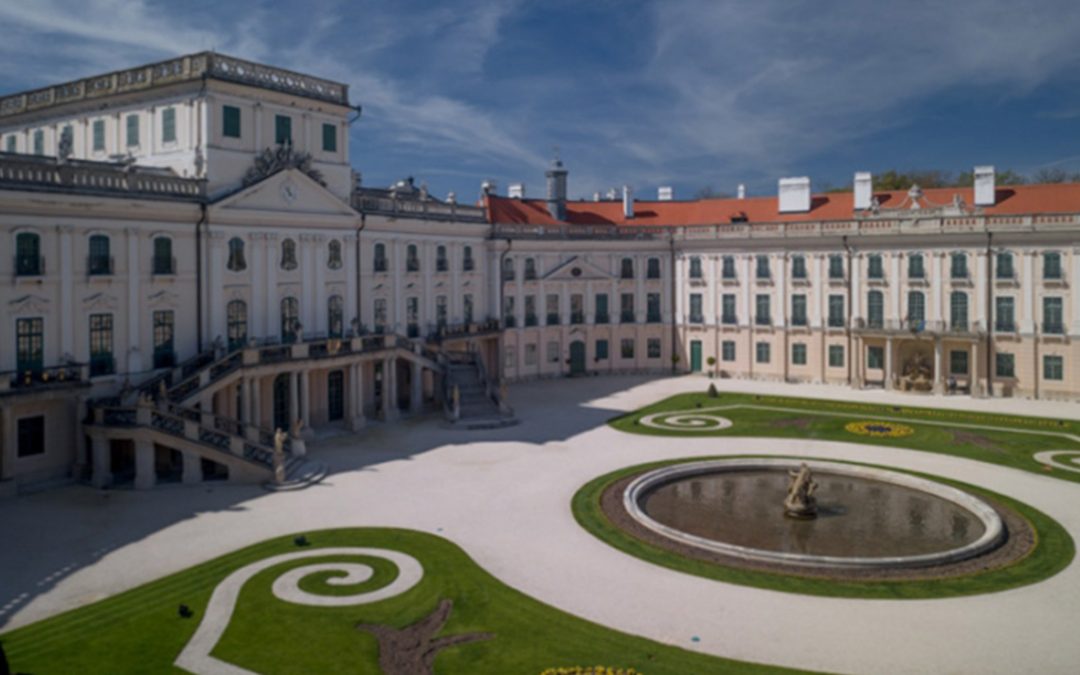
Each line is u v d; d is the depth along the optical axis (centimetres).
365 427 5191
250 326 4744
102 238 4031
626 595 2566
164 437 3775
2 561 2870
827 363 6831
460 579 2689
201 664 2138
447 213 6391
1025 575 2714
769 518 3388
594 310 7525
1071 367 5884
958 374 6288
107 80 4853
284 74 4888
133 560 2880
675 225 7669
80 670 2098
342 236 5328
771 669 2097
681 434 4934
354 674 2089
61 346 3881
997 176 11194
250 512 3434
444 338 6162
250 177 4709
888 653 2186
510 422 5284
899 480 3872
